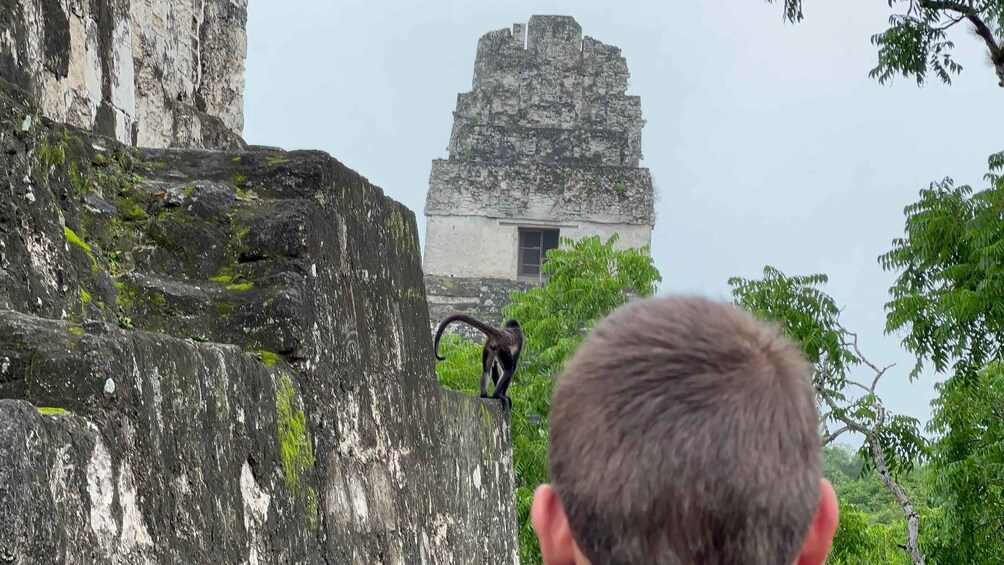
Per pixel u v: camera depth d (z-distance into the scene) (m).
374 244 5.81
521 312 16.16
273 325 4.68
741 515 1.38
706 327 1.46
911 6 11.36
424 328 6.64
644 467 1.39
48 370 3.20
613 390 1.43
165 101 7.18
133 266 4.88
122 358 3.28
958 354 11.92
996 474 12.70
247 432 4.03
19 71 4.86
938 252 11.98
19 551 2.60
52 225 4.22
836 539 15.03
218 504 3.72
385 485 5.57
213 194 5.01
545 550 1.53
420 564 6.05
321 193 5.12
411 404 6.20
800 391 1.45
